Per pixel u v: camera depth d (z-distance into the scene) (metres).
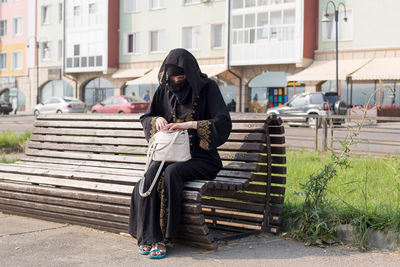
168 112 4.48
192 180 4.19
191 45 36.53
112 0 40.03
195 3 35.91
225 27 34.47
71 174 5.02
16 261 3.88
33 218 5.38
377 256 4.02
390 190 5.97
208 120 4.23
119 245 4.34
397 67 27.66
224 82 35.47
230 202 4.86
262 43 32.62
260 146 4.48
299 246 4.33
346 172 7.38
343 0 30.58
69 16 42.59
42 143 6.11
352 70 28.73
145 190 4.04
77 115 5.94
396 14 28.89
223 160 4.69
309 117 11.32
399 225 4.20
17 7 47.28
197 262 3.87
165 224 4.00
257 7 32.84
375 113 26.08
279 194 4.73
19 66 47.72
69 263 3.84
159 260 3.93
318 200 4.68
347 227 4.41
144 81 36.72
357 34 30.16
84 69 41.66
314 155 10.25
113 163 5.29
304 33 31.19
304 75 30.27
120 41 40.31
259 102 34.28
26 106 47.00
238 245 4.36
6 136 13.66
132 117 5.39
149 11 38.44
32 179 5.21
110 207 4.53
